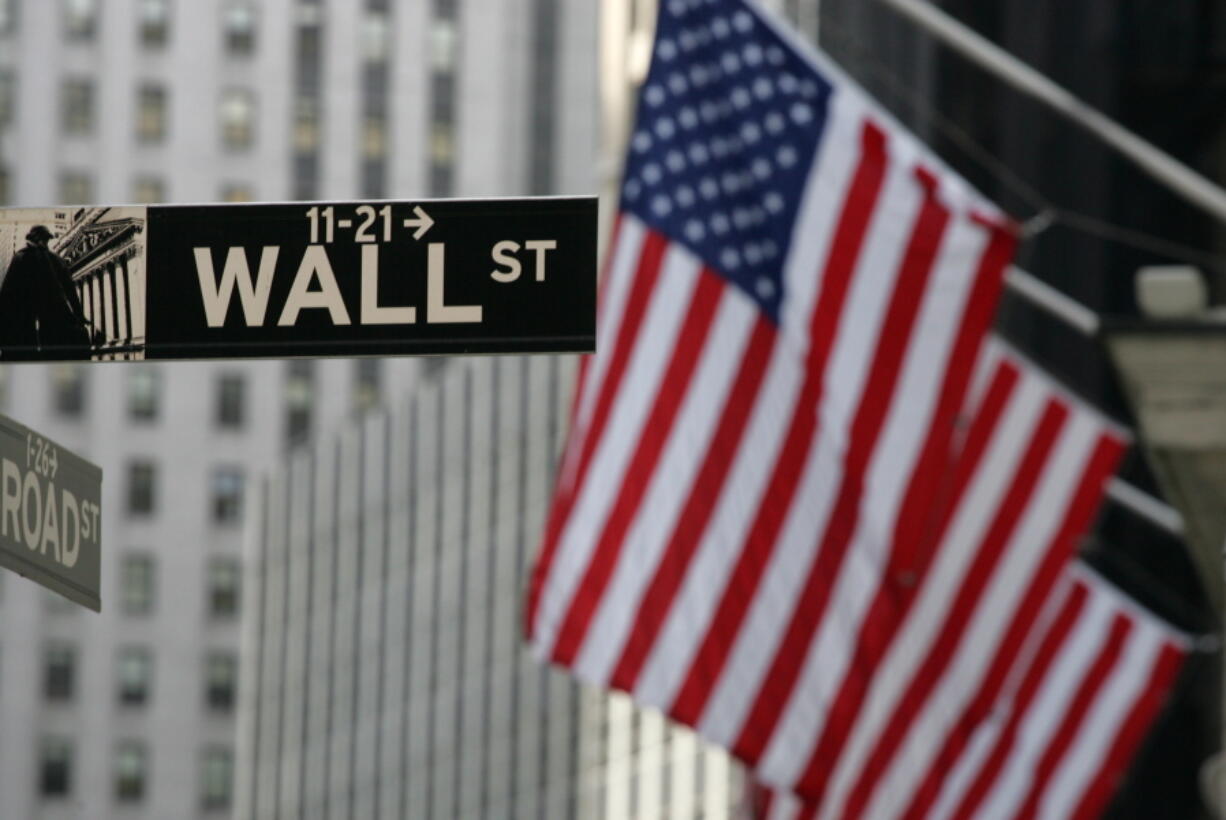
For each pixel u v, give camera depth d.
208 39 171.12
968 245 25.89
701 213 26.30
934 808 34.81
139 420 167.25
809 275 26.08
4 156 168.62
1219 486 25.23
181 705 165.38
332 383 168.62
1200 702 48.47
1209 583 25.75
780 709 25.75
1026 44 51.59
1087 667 35.19
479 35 172.88
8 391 166.38
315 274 10.32
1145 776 48.66
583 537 25.97
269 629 135.25
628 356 26.23
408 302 10.28
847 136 26.27
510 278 10.27
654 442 26.03
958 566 29.38
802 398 25.91
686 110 26.48
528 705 103.25
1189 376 25.16
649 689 25.69
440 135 172.25
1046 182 50.97
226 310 10.34
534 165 172.50
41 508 10.67
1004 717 34.69
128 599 165.62
